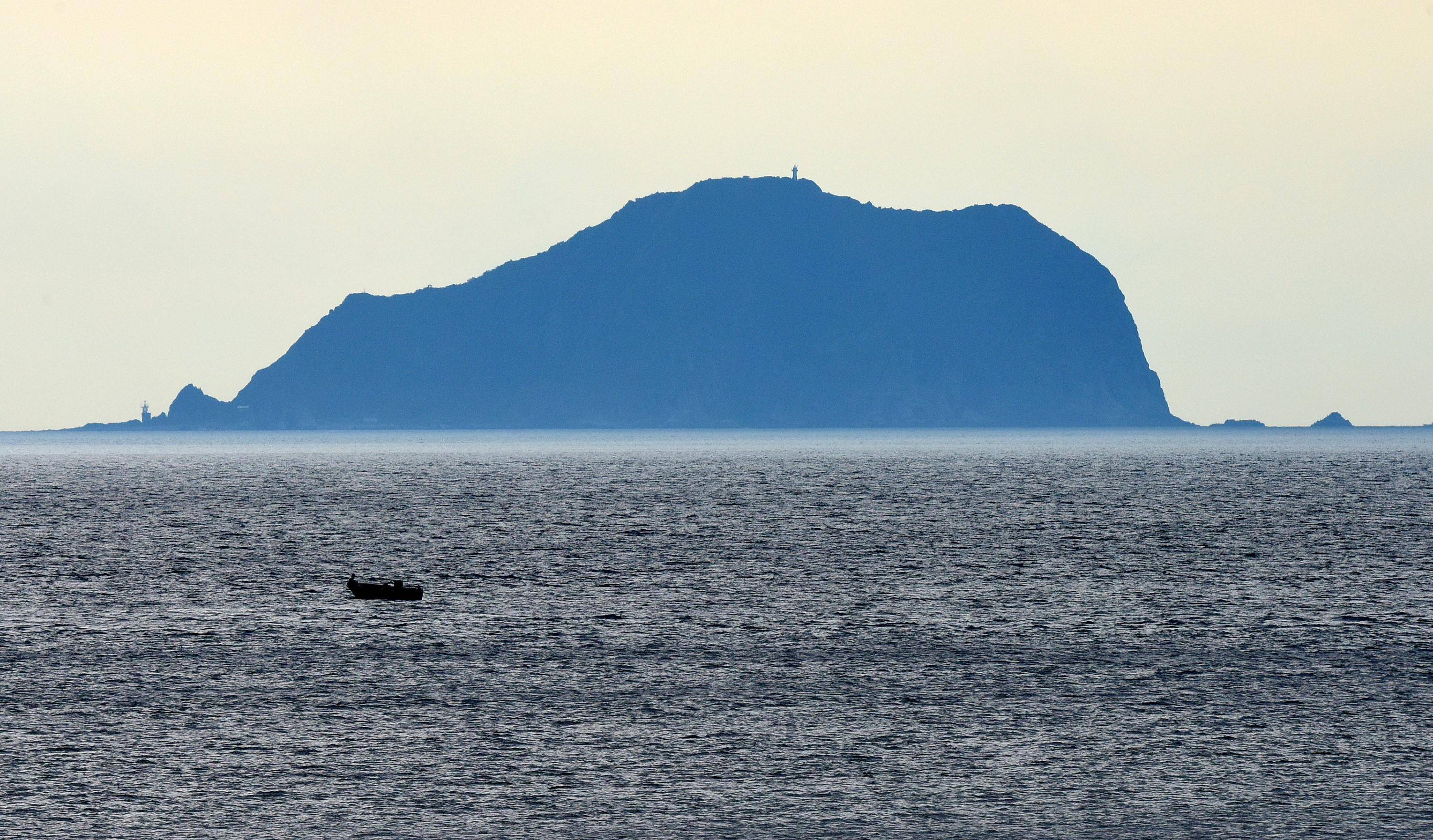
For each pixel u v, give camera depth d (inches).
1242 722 5570.9
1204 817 4463.6
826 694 6063.0
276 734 5378.9
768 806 4566.9
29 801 4581.7
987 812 4512.8
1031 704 5880.9
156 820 4414.4
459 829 4360.2
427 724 5546.3
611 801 4613.7
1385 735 5359.3
